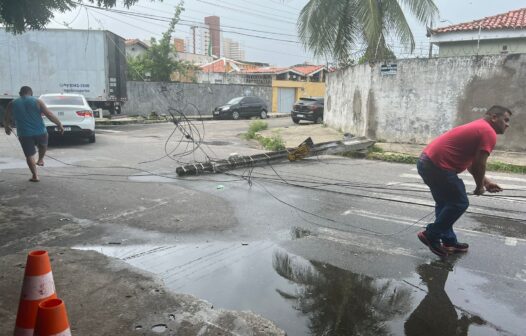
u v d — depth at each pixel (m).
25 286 2.56
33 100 7.62
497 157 11.33
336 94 18.75
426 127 13.22
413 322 3.42
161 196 6.98
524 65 11.56
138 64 34.19
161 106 28.41
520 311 3.59
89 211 6.06
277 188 7.74
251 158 9.86
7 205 6.24
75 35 20.20
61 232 5.21
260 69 43.78
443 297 3.81
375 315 3.52
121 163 9.88
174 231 5.36
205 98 30.66
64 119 12.28
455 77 12.53
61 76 20.50
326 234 5.38
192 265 4.42
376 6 15.52
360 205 6.71
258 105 28.05
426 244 4.73
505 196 7.44
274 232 5.42
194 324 3.20
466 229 5.65
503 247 5.01
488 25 19.28
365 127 14.48
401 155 11.23
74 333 3.03
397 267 4.43
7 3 6.84
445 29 20.27
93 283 3.78
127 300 3.51
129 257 4.57
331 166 10.16
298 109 23.36
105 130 18.66
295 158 10.53
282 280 4.12
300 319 3.46
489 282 4.11
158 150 12.13
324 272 4.30
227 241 5.08
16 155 10.72
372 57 15.01
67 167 9.21
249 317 3.34
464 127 4.45
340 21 17.58
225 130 19.50
